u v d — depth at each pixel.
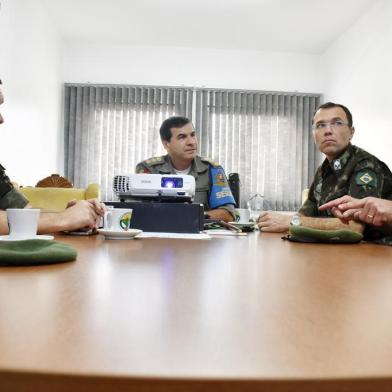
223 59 5.08
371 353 0.25
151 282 0.48
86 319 0.31
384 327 0.31
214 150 4.91
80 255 0.73
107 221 1.20
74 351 0.24
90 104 4.89
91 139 4.88
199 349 0.25
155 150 4.88
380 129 3.70
